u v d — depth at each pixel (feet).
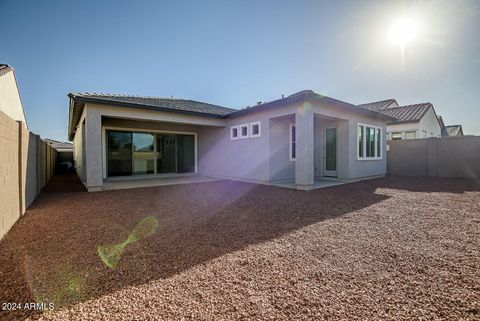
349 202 19.93
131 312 6.27
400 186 28.81
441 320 5.90
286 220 14.90
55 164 60.03
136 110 29.14
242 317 6.06
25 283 7.73
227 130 37.24
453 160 37.96
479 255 9.63
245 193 24.68
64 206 18.99
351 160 32.22
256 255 9.80
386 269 8.53
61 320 5.97
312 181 26.48
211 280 7.86
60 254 10.00
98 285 7.59
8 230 12.90
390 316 6.05
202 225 14.01
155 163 41.86
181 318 6.03
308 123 25.88
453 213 16.22
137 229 13.32
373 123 36.94
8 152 13.25
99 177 26.55
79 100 24.82
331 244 10.93
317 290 7.23
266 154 30.55
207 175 42.63
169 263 9.14
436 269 8.50
